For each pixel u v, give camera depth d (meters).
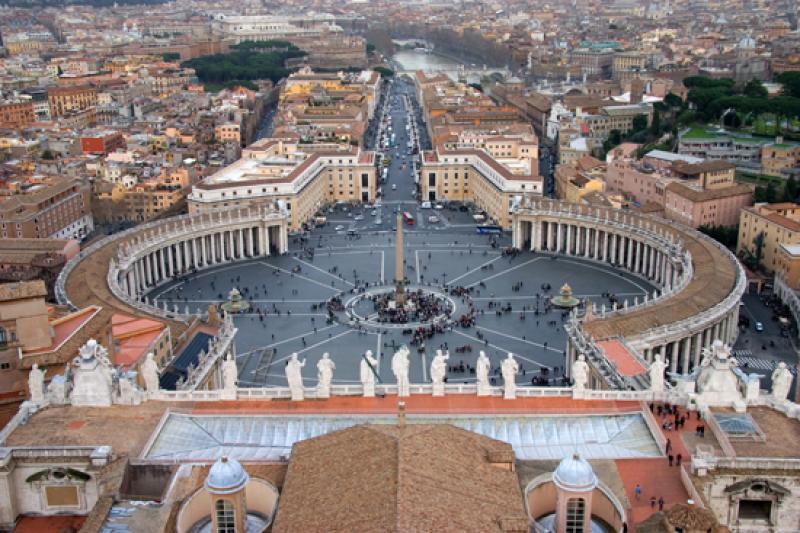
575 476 84.25
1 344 131.38
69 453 102.25
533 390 123.69
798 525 99.88
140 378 143.88
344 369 190.00
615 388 142.12
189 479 94.88
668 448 106.19
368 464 85.94
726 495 99.00
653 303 196.12
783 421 112.00
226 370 121.38
